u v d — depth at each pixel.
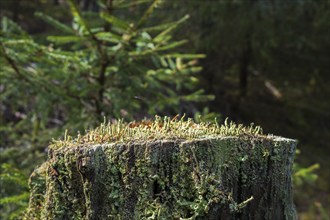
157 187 1.80
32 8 8.20
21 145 4.41
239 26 7.07
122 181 1.83
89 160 1.85
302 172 4.81
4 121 5.04
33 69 4.00
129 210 1.81
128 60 3.87
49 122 4.90
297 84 8.80
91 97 3.98
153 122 2.17
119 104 3.81
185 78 4.33
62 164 1.92
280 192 1.91
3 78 3.83
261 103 9.29
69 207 1.93
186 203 1.77
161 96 4.15
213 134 1.90
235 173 1.83
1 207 3.67
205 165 1.79
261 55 7.97
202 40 7.12
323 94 9.27
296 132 8.79
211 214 1.78
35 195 2.25
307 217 7.09
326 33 7.67
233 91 8.80
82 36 3.71
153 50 3.85
